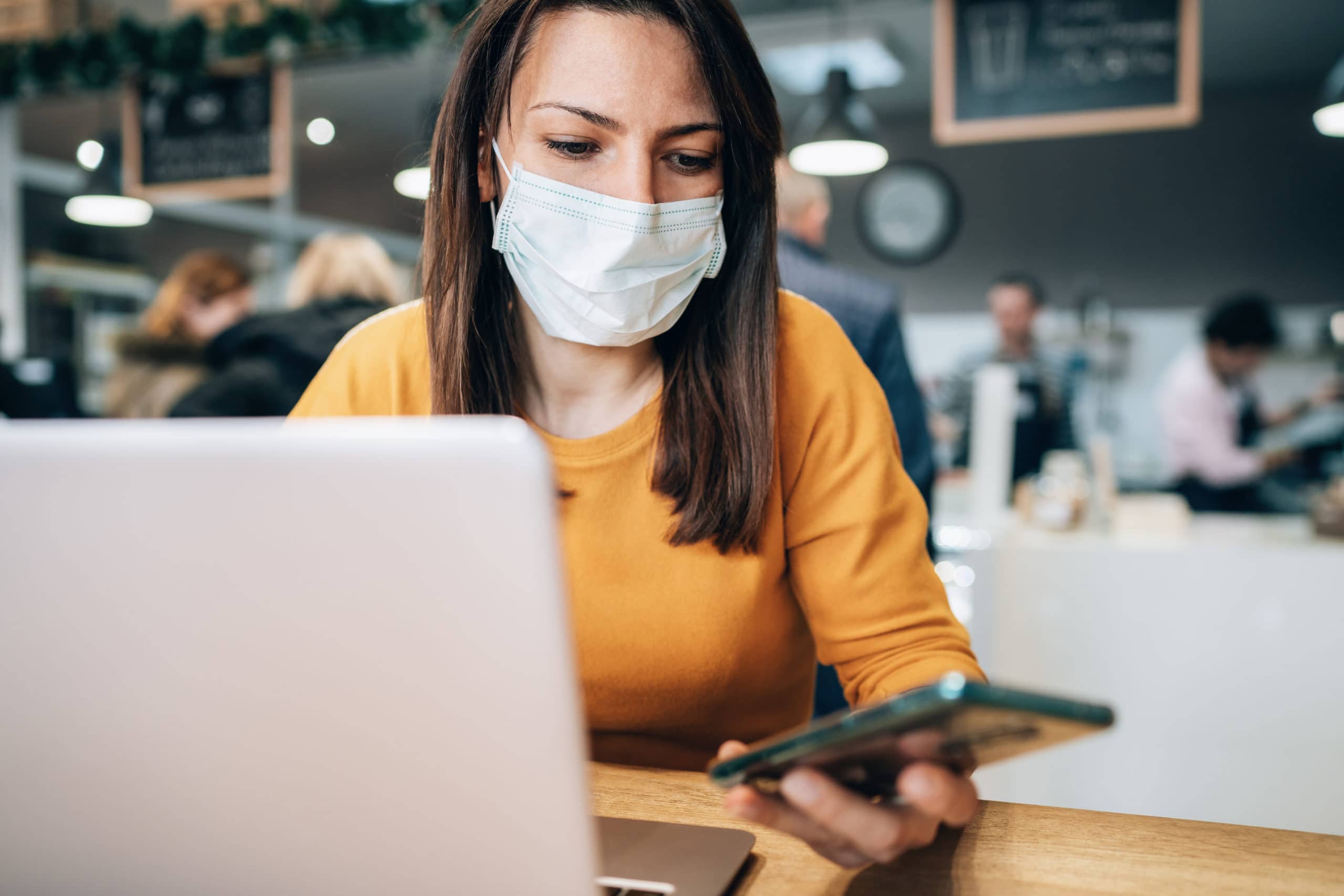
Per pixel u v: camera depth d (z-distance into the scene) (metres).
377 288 2.71
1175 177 6.62
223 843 0.54
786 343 1.07
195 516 0.47
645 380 1.04
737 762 0.57
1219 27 5.51
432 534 0.46
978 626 2.44
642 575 1.02
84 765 0.54
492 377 1.05
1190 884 0.69
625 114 0.90
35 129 7.08
